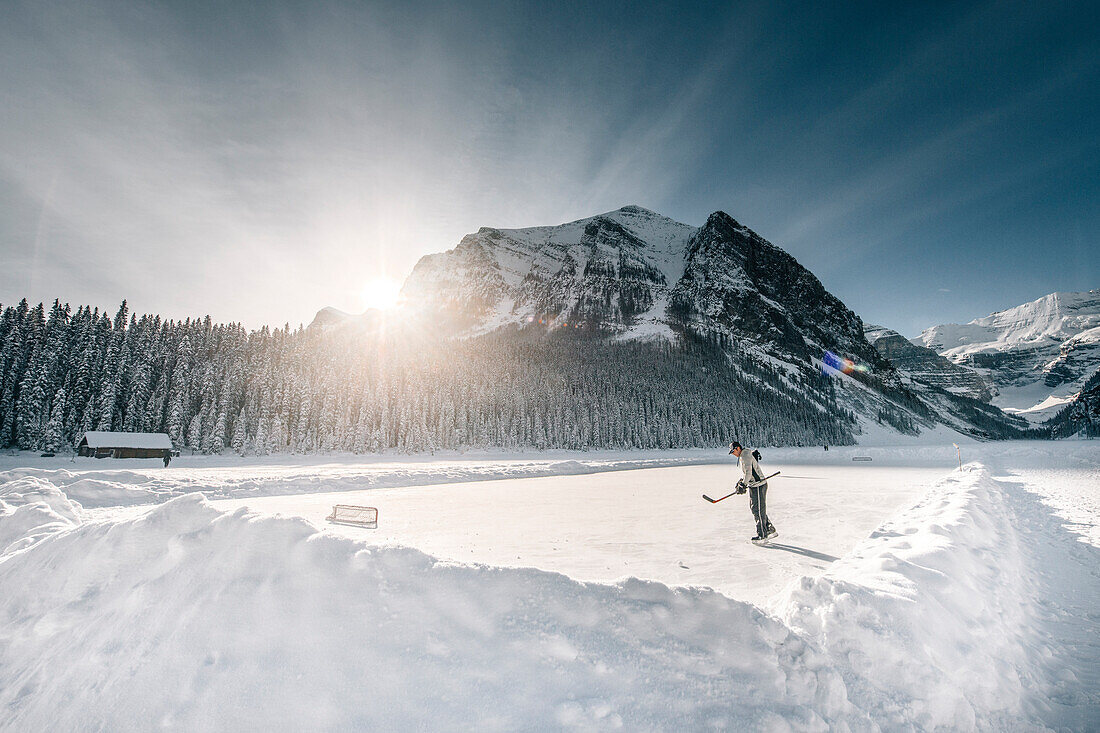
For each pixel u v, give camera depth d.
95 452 47.84
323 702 2.51
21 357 55.81
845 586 3.27
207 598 3.11
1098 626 4.37
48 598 3.53
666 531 9.22
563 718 2.38
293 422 65.31
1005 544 6.64
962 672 2.98
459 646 2.69
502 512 12.51
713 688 2.55
